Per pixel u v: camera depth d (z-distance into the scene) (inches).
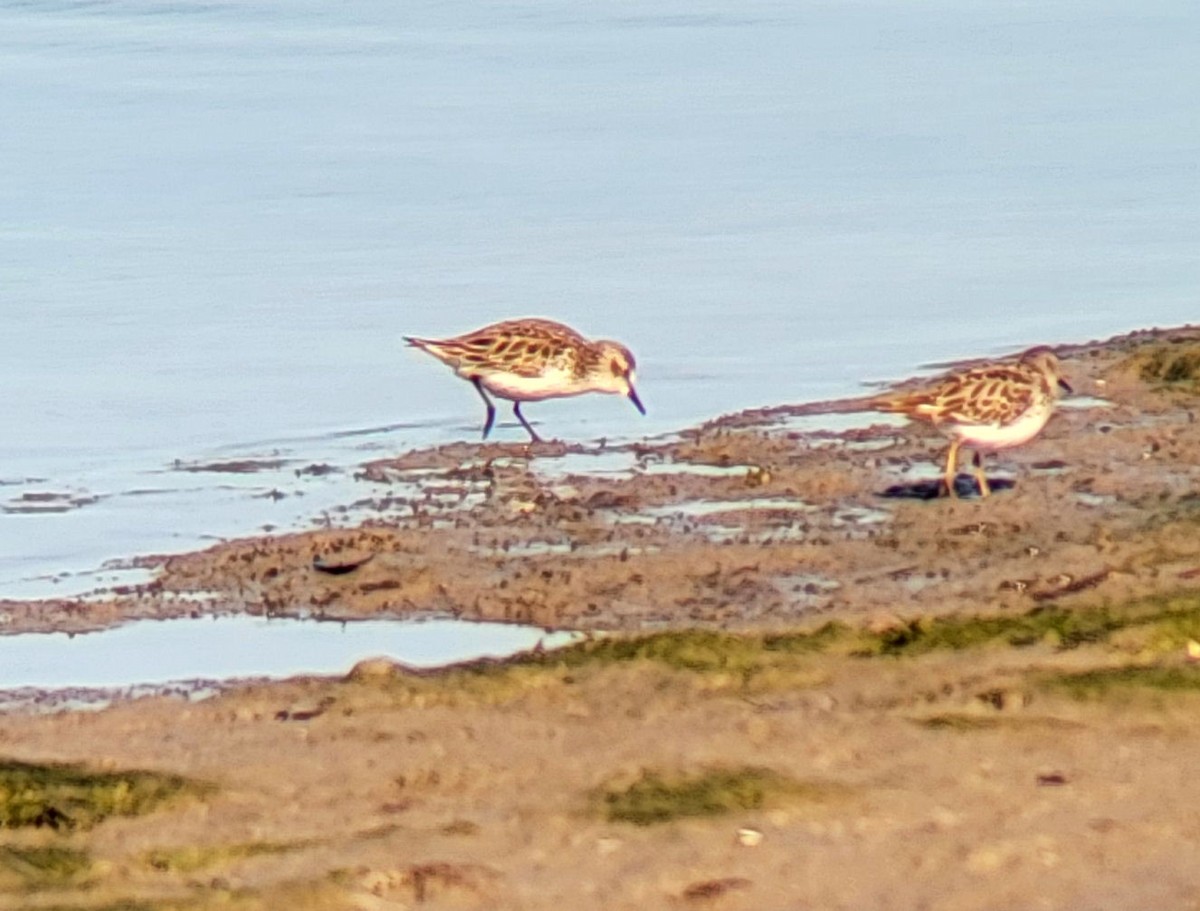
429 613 580.4
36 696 522.6
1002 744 469.7
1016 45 1752.0
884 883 401.1
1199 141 1355.8
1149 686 497.0
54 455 756.0
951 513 652.1
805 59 1705.2
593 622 569.3
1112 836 418.3
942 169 1285.7
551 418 788.6
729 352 887.7
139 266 1063.0
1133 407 766.5
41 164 1323.8
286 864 416.5
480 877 406.6
